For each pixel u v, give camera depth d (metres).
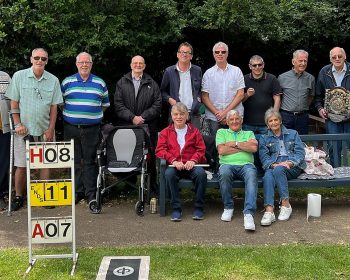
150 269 4.35
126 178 6.27
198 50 9.39
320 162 6.20
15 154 6.20
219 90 6.65
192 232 5.40
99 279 3.98
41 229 4.32
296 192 7.03
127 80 6.60
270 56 9.54
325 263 4.45
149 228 5.54
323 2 9.09
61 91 6.34
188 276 4.22
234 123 6.12
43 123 6.18
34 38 7.56
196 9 8.28
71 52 7.22
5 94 6.19
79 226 5.60
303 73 7.03
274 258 4.57
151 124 6.77
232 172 5.94
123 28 7.52
